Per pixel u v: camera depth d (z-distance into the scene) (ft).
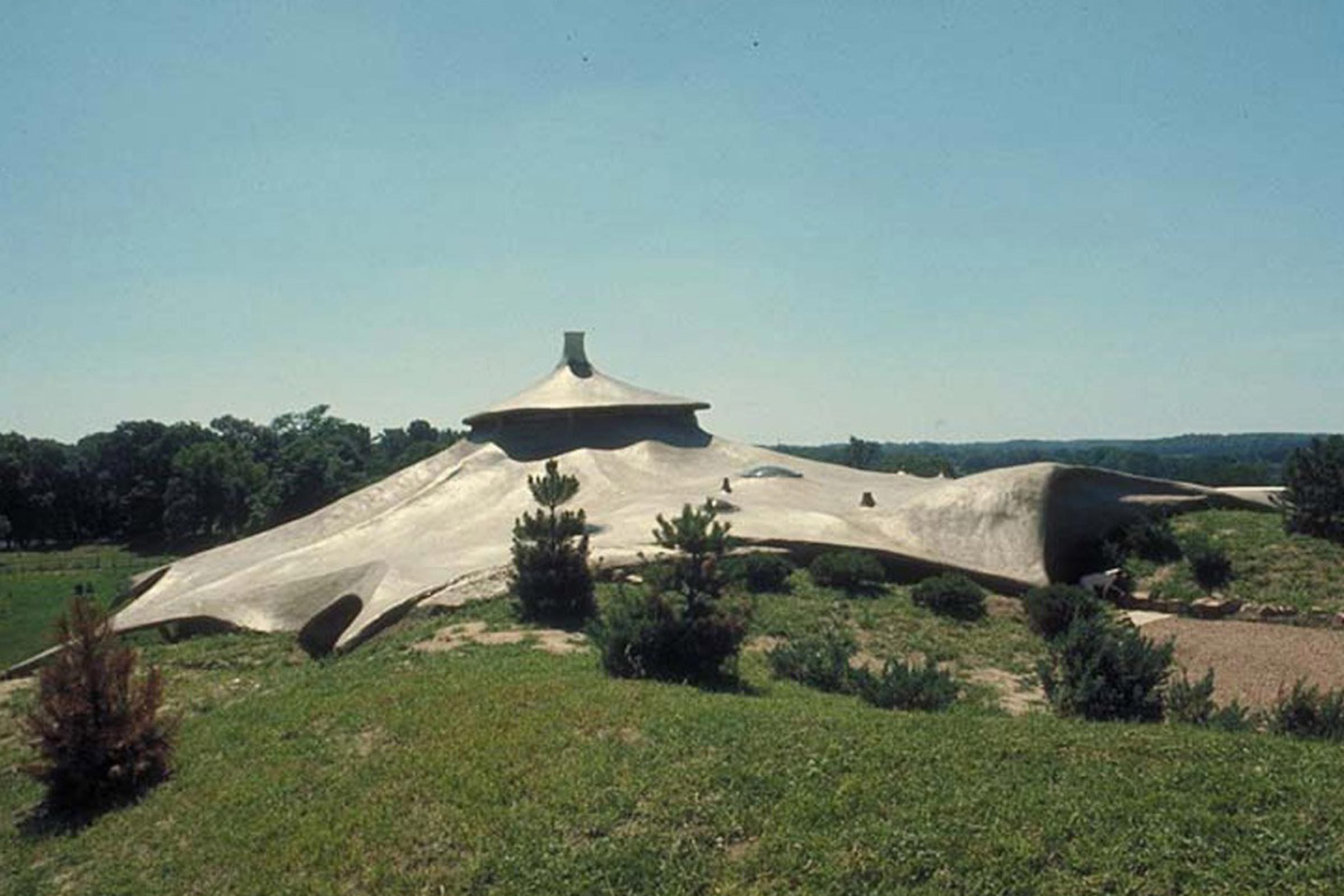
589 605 83.76
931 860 31.53
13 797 51.65
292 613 97.50
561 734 44.24
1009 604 95.66
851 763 38.52
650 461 150.61
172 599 112.57
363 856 36.06
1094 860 30.60
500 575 93.81
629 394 170.19
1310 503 106.42
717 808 36.04
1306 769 35.81
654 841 34.45
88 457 376.68
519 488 139.85
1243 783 34.47
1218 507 123.65
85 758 47.50
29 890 39.24
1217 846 30.68
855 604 92.12
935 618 89.35
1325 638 84.07
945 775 37.04
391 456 447.83
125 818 44.55
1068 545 113.60
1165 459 597.11
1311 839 30.40
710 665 59.82
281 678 75.87
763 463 159.22
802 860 32.42
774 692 58.54
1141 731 41.86
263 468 326.85
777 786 37.17
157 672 50.26
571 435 161.27
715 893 31.48
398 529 130.41
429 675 59.62
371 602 90.53
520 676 57.16
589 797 37.60
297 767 45.55
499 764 41.57
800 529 110.93
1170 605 96.94
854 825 34.04
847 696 58.59
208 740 52.60
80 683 48.26
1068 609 85.10
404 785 41.09
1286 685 71.10
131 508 345.10
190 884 36.99
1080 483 118.93
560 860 33.94
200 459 302.86
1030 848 31.42
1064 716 52.03
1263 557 102.73
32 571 262.47
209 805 43.34
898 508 118.42
